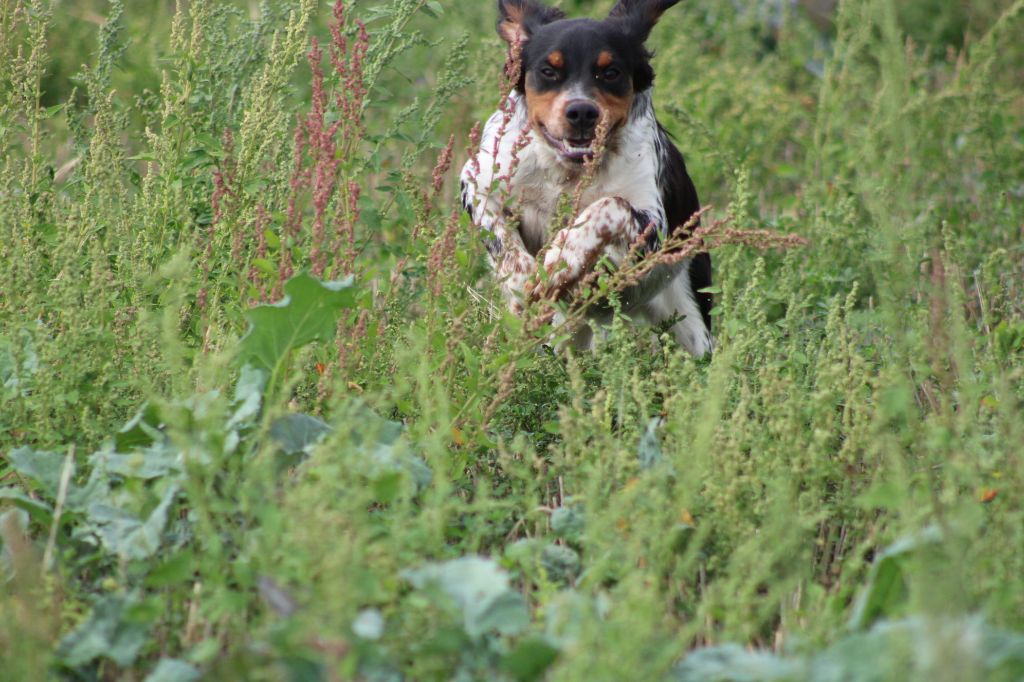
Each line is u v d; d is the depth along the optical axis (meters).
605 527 5.08
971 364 7.59
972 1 15.87
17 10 9.09
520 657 4.28
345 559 4.20
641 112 10.49
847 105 14.05
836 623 4.88
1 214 7.18
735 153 13.17
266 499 5.09
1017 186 12.23
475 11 15.30
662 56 14.81
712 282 11.14
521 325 6.77
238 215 7.77
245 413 5.52
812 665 4.21
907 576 4.84
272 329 6.20
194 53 8.75
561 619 4.36
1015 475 5.57
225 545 5.37
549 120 9.98
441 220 8.42
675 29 15.97
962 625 3.96
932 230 9.72
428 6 8.77
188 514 5.73
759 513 5.66
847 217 10.64
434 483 5.70
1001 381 6.12
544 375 7.36
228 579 5.06
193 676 4.32
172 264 6.58
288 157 8.62
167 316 5.83
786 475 5.77
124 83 12.77
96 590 5.40
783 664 4.23
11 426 6.14
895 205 8.31
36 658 4.29
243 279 7.05
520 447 6.07
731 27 16.39
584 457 5.85
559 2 16.39
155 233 7.88
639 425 6.21
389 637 4.46
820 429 5.90
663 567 5.09
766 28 17.27
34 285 6.71
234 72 9.70
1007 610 4.71
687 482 5.11
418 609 4.57
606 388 6.91
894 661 3.88
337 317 6.72
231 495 5.29
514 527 6.08
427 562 5.07
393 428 5.95
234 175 7.73
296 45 8.66
